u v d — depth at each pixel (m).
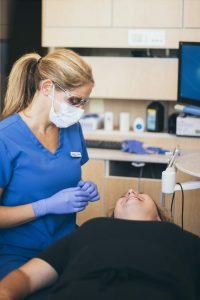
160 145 3.33
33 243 1.99
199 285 1.69
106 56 3.58
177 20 3.32
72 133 2.13
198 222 3.12
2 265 1.89
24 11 3.68
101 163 3.16
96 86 3.51
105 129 3.57
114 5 3.37
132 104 3.69
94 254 1.63
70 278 1.58
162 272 1.56
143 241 1.67
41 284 1.74
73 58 1.92
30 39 3.69
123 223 1.76
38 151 1.97
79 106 1.96
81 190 1.95
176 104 3.52
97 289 1.52
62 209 1.92
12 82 2.02
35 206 1.91
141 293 1.50
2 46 3.71
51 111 1.95
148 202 2.00
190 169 2.30
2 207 1.91
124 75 3.46
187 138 3.35
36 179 1.95
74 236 1.78
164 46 3.36
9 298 1.61
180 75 3.26
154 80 3.43
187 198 3.11
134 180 3.18
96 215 3.25
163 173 2.36
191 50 3.14
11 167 1.92
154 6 3.32
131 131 3.54
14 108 2.03
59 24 3.46
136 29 3.37
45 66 1.92
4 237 1.97
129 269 1.56
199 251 1.72
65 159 2.04
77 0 3.40
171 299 1.52
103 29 3.41
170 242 1.68
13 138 1.93
